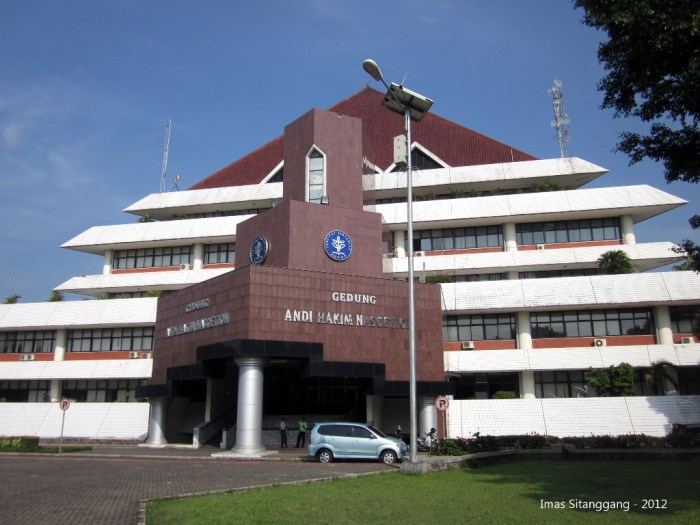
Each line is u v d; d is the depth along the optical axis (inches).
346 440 976.3
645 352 1556.3
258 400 1151.0
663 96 640.4
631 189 1798.7
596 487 644.7
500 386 1685.5
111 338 1972.2
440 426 1395.2
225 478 745.6
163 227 2065.7
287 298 1208.8
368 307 1286.9
